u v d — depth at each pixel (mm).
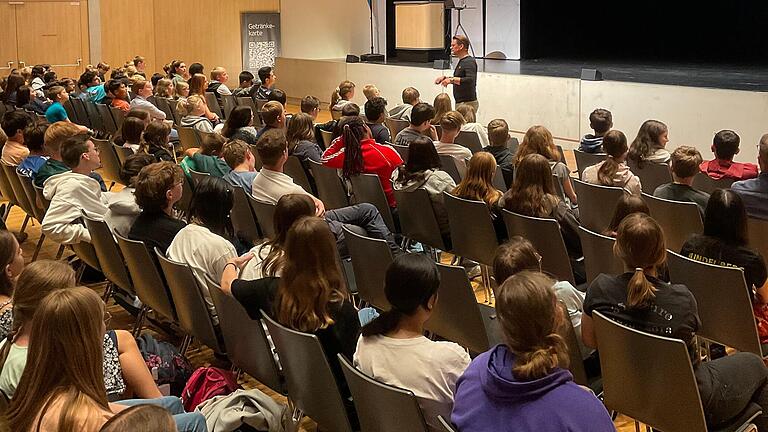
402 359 2748
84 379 2305
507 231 4812
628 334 2898
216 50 16781
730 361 3033
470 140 7812
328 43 17359
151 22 16266
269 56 17094
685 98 10055
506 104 12211
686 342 2973
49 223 4992
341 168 6121
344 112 7855
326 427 3150
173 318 4250
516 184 4805
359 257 4371
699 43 16219
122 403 2748
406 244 5941
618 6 16562
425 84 13430
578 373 3373
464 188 5113
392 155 6082
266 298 3322
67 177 5172
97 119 10211
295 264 3096
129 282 4645
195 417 2723
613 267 4078
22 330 2748
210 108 11398
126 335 3059
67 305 2303
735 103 9586
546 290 2277
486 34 15961
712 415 2926
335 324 3102
